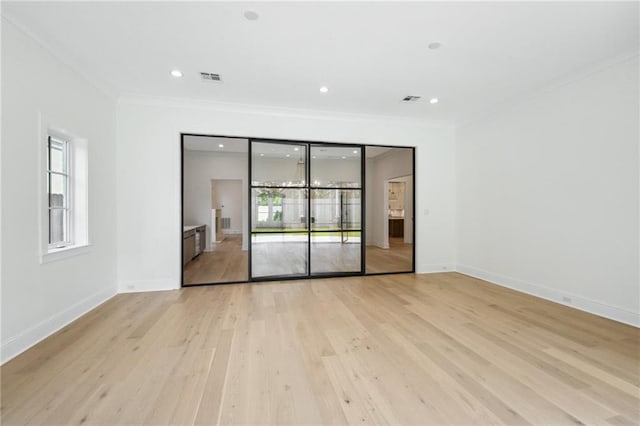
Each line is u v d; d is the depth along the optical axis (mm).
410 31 2404
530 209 3701
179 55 2789
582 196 3107
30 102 2326
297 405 1616
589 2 2051
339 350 2248
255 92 3664
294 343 2365
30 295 2309
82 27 2330
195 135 4070
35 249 2361
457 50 2693
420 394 1714
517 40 2531
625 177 2748
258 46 2635
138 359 2109
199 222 7699
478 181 4559
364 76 3227
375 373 1933
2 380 1847
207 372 1941
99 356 2150
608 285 2885
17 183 2195
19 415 1532
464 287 4059
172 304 3336
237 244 8969
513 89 3578
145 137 3834
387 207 7863
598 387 1776
